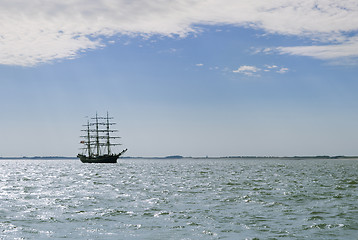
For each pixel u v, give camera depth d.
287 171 116.38
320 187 54.84
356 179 73.50
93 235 23.34
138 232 24.06
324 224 25.95
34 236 23.14
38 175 97.31
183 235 23.11
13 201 39.78
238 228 24.91
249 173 103.31
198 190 51.22
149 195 45.03
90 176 91.38
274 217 28.98
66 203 37.91
